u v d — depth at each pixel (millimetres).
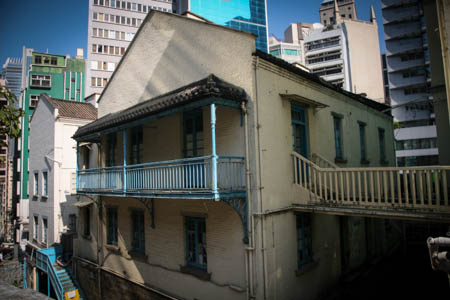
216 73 8828
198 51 9484
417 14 47156
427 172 6277
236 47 8328
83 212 14961
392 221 15867
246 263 7551
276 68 8609
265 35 70188
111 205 12555
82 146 15828
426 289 10195
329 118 11141
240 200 7742
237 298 7746
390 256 14391
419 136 43906
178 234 9555
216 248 8375
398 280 11125
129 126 9539
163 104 8078
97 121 12781
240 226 7824
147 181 9859
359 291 10117
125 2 51750
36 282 17656
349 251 11406
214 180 6922
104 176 11008
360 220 12664
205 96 7070
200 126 9164
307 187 9273
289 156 8789
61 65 44875
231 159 8133
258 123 7789
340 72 61344
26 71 46969
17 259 25234
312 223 9492
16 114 7121
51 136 17812
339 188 10969
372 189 7074
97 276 12898
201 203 8844
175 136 9875
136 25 51969
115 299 11875
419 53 47531
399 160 44969
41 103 19578
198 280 8828
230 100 7586
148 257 10586
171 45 10594
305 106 9773
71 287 14000
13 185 40906
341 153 11727
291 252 8359
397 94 48562
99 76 47594
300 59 72688
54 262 15969
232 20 65938
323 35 63750
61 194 17297
